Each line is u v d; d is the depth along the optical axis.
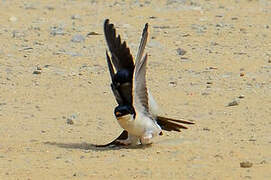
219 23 23.39
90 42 21.36
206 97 15.97
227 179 11.04
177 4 26.27
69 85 17.17
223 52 20.09
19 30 22.84
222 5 26.17
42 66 18.91
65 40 21.59
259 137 13.16
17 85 17.22
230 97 15.91
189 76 17.81
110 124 14.29
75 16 24.62
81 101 15.88
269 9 25.48
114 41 12.64
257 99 15.68
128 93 12.37
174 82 17.23
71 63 19.19
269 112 14.73
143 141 12.48
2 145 13.01
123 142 12.74
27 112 15.13
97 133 13.73
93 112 15.07
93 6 26.39
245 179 11.03
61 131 13.87
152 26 23.28
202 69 18.39
